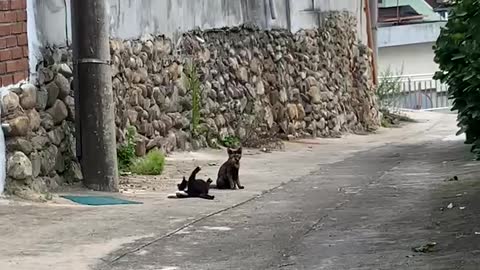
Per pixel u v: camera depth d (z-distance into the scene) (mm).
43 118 10898
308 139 22547
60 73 11344
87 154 11164
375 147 20219
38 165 10602
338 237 7895
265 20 21547
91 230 8352
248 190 11531
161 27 15938
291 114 22266
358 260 6875
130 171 13141
